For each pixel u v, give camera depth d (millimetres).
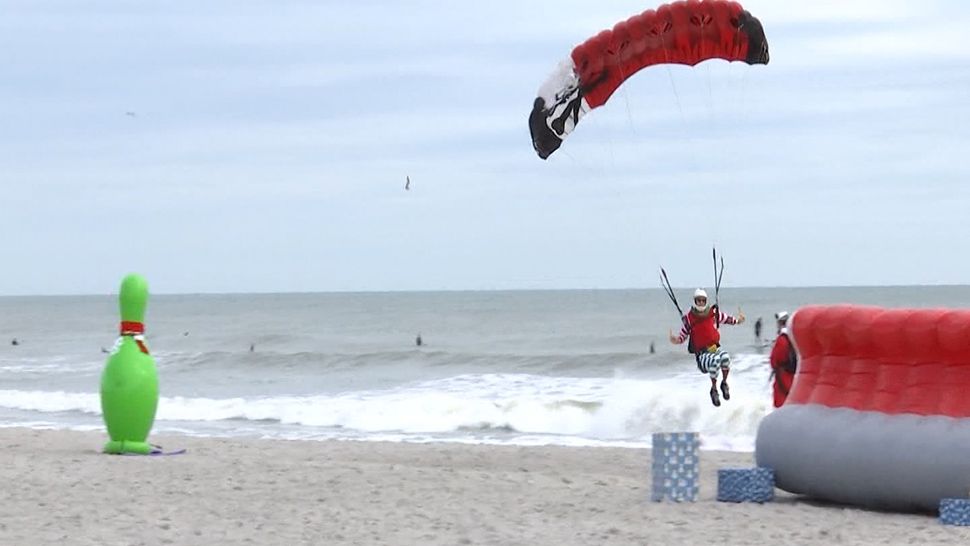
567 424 21469
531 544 9070
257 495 11625
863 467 10070
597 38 14383
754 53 14047
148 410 15453
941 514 9625
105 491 11844
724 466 14539
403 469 13633
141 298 15734
